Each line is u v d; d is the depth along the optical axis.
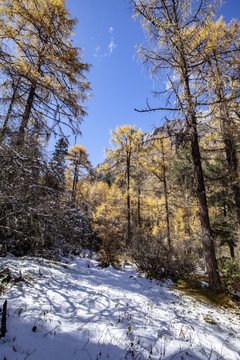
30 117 6.43
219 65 5.15
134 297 4.39
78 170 11.16
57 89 7.02
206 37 5.22
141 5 5.22
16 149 4.18
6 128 4.42
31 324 2.48
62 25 7.15
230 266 5.65
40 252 5.66
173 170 10.49
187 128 5.98
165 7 5.45
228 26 5.98
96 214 12.88
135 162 14.06
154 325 3.15
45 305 3.08
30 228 4.59
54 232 5.16
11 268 4.18
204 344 2.84
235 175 7.21
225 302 4.89
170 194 14.14
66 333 2.45
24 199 4.03
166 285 6.01
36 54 6.86
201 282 6.79
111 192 16.08
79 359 2.05
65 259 6.66
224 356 2.64
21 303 2.96
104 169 15.27
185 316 3.79
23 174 4.20
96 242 10.01
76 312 3.09
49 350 2.08
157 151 12.42
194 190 6.77
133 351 2.33
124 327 2.89
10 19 6.12
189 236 15.81
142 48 5.71
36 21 6.52
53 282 4.14
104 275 5.96
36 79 6.24
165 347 2.56
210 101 5.36
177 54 5.65
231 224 10.80
